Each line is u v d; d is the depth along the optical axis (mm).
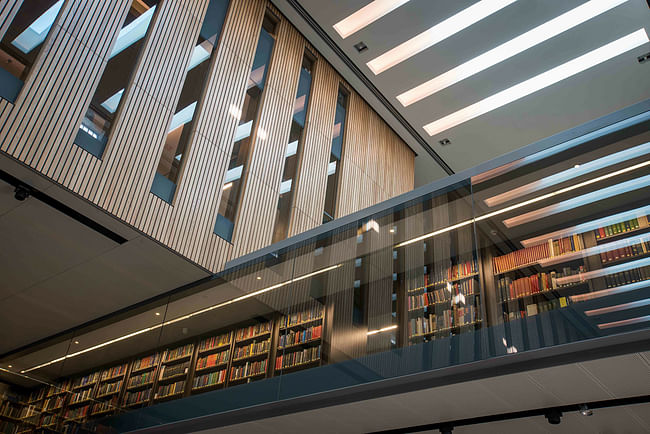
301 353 5754
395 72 10492
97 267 7258
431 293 5258
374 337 5359
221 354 6422
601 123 5148
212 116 7551
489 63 10203
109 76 6453
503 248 5055
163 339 7168
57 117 5812
